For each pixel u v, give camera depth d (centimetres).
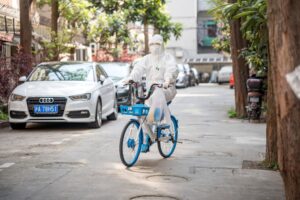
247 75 1619
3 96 1560
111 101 1512
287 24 402
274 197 625
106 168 784
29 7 1789
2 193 629
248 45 1611
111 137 1141
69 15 2644
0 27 2366
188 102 2362
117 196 615
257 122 1496
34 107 1247
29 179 706
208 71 6450
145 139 826
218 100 2512
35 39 2458
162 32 3675
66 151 944
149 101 824
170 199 605
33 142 1066
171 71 823
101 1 2669
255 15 855
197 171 770
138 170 771
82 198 605
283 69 404
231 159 877
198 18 6391
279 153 425
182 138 1138
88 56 3816
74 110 1250
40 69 1417
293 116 400
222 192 644
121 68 2034
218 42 2522
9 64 1598
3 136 1168
